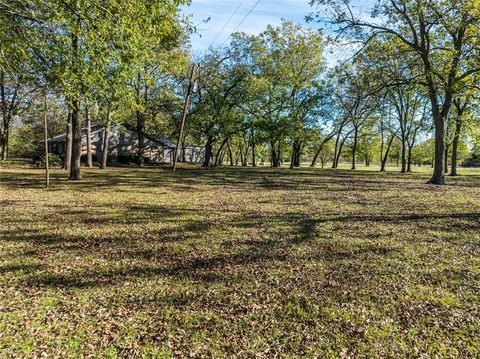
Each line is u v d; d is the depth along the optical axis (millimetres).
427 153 58688
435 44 18281
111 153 41188
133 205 10172
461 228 7320
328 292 4090
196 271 4773
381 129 41281
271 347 2996
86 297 3934
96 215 8617
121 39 7645
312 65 36312
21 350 2900
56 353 2867
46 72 8086
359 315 3543
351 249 5812
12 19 7688
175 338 3123
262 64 37094
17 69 8164
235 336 3162
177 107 34969
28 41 7512
